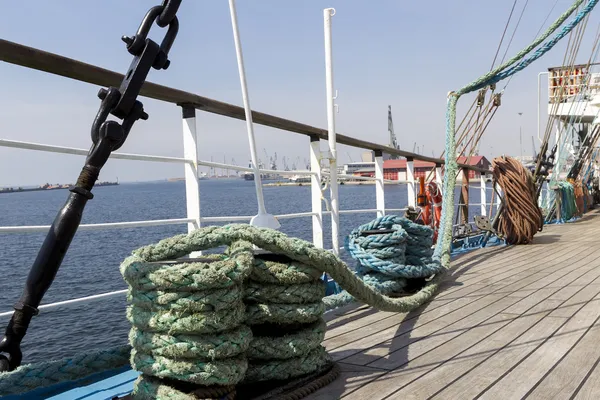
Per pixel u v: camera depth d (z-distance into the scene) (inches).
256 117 138.7
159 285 76.1
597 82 547.8
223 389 81.0
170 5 75.4
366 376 100.0
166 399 77.8
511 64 255.3
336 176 176.7
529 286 187.2
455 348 116.7
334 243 175.6
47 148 88.6
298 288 91.5
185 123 120.0
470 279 207.8
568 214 484.1
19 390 79.3
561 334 124.5
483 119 325.7
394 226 173.0
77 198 71.6
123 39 75.3
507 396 87.8
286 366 91.6
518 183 323.9
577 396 86.9
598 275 204.4
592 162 648.4
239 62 101.0
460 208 333.4
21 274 513.7
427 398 88.0
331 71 172.6
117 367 94.0
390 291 170.1
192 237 89.9
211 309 76.7
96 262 556.4
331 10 170.2
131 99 74.2
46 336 324.2
